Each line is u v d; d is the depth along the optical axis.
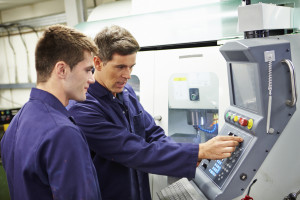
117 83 1.40
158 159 1.29
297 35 1.29
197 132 2.06
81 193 0.92
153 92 2.02
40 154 0.92
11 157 1.04
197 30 1.86
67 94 1.06
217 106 1.84
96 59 1.35
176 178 1.96
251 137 1.20
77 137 0.96
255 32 1.26
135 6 2.18
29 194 0.94
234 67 1.32
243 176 1.18
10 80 4.43
